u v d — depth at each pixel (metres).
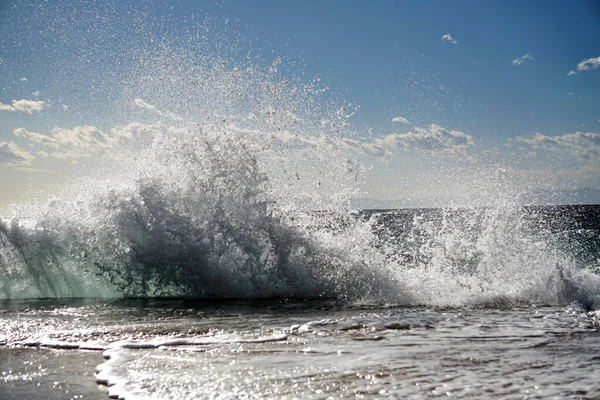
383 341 5.19
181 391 3.75
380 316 6.57
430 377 3.99
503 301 7.55
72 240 8.71
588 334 5.48
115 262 8.66
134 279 8.61
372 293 8.09
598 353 4.67
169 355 4.70
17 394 3.81
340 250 8.73
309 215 9.20
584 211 55.75
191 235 8.70
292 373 4.11
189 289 8.58
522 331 5.64
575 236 19.48
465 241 9.03
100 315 6.78
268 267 8.50
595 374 4.04
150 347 5.02
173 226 8.74
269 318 6.52
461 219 9.30
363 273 8.41
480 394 3.62
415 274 8.59
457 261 8.82
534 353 4.68
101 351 4.93
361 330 5.74
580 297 7.55
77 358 4.70
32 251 8.64
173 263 8.59
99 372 4.23
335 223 9.17
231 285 8.47
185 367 4.32
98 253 8.67
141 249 8.65
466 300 7.61
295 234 8.80
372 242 8.99
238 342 5.18
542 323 6.09
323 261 8.56
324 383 3.87
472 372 4.11
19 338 5.46
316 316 6.63
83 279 8.66
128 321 6.33
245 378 4.00
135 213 8.77
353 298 8.09
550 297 7.64
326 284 8.38
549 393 3.63
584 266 10.02
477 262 8.78
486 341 5.17
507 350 4.80
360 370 4.18
